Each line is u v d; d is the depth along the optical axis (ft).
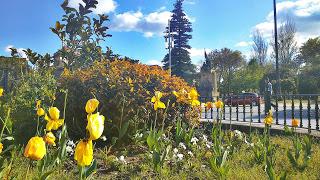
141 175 16.30
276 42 127.54
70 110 22.89
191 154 20.38
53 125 11.33
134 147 21.67
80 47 28.89
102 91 22.82
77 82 23.41
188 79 195.83
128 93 23.11
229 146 21.88
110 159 17.90
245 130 32.89
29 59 28.30
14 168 14.19
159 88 25.25
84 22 28.30
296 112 63.36
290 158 18.10
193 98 22.16
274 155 19.79
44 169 13.64
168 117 24.86
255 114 58.23
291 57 196.65
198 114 27.86
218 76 226.58
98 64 25.82
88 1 28.43
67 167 16.66
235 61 225.15
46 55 28.73
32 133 20.77
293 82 152.76
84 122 22.88
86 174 10.08
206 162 19.34
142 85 24.88
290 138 27.30
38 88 23.99
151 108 23.95
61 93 23.67
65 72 25.71
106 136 22.33
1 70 36.29
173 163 18.44
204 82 95.35
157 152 16.26
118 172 16.75
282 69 180.14
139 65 26.43
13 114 22.13
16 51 31.27
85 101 22.71
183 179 15.65
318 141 25.67
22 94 24.00
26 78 26.89
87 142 6.19
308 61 190.90
